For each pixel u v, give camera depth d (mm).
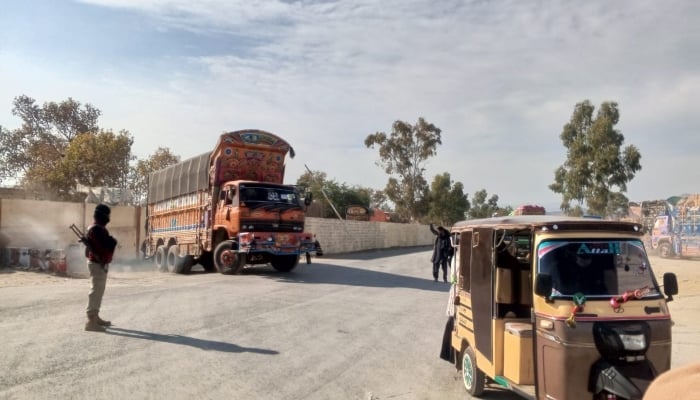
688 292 15156
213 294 13078
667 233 30812
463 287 6660
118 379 6152
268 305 11789
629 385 4215
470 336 6312
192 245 19750
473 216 84375
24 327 8492
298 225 18531
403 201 54594
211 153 18922
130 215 26422
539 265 4949
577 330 4500
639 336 4445
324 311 11414
